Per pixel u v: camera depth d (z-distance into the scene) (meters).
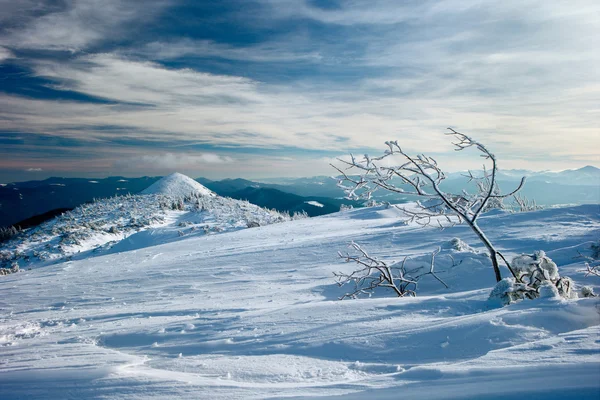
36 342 5.48
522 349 2.72
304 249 16.61
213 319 5.84
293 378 3.00
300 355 3.62
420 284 9.37
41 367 3.48
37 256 62.41
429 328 3.79
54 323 7.66
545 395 1.96
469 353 3.21
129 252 27.05
